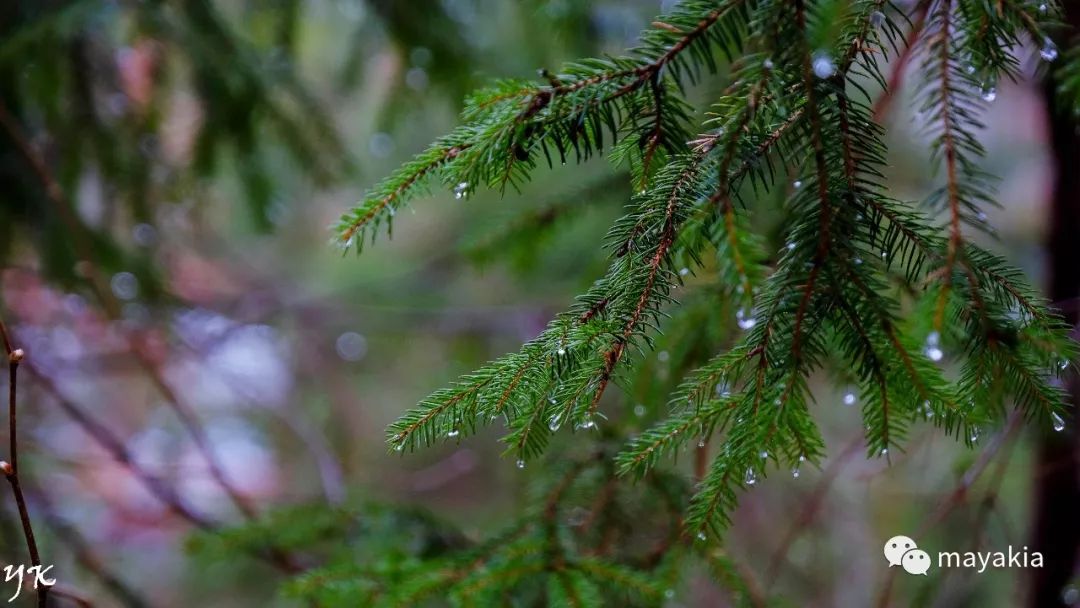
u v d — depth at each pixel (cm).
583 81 95
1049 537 218
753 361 93
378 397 473
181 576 401
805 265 89
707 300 158
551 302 315
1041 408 89
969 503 229
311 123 248
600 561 159
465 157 97
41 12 213
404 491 365
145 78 235
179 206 274
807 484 345
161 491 250
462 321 355
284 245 502
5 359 230
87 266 222
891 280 131
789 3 84
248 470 453
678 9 95
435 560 168
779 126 91
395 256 491
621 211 253
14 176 230
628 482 178
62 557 282
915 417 95
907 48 105
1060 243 210
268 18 255
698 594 271
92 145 237
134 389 509
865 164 90
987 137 415
